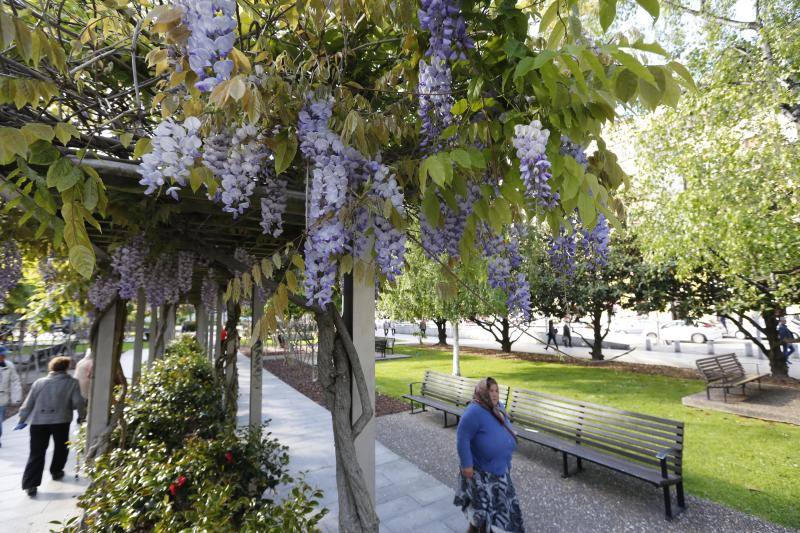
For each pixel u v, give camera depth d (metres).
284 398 7.98
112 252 3.20
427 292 8.12
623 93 0.99
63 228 1.17
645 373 9.84
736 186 5.35
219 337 7.36
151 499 2.04
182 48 1.03
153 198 2.08
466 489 2.73
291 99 1.40
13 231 2.64
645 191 6.88
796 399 6.53
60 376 4.05
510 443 2.65
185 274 3.32
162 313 6.53
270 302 1.37
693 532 3.08
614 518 3.32
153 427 3.56
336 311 2.05
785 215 5.13
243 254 3.34
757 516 3.27
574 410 4.37
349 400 2.01
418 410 7.04
